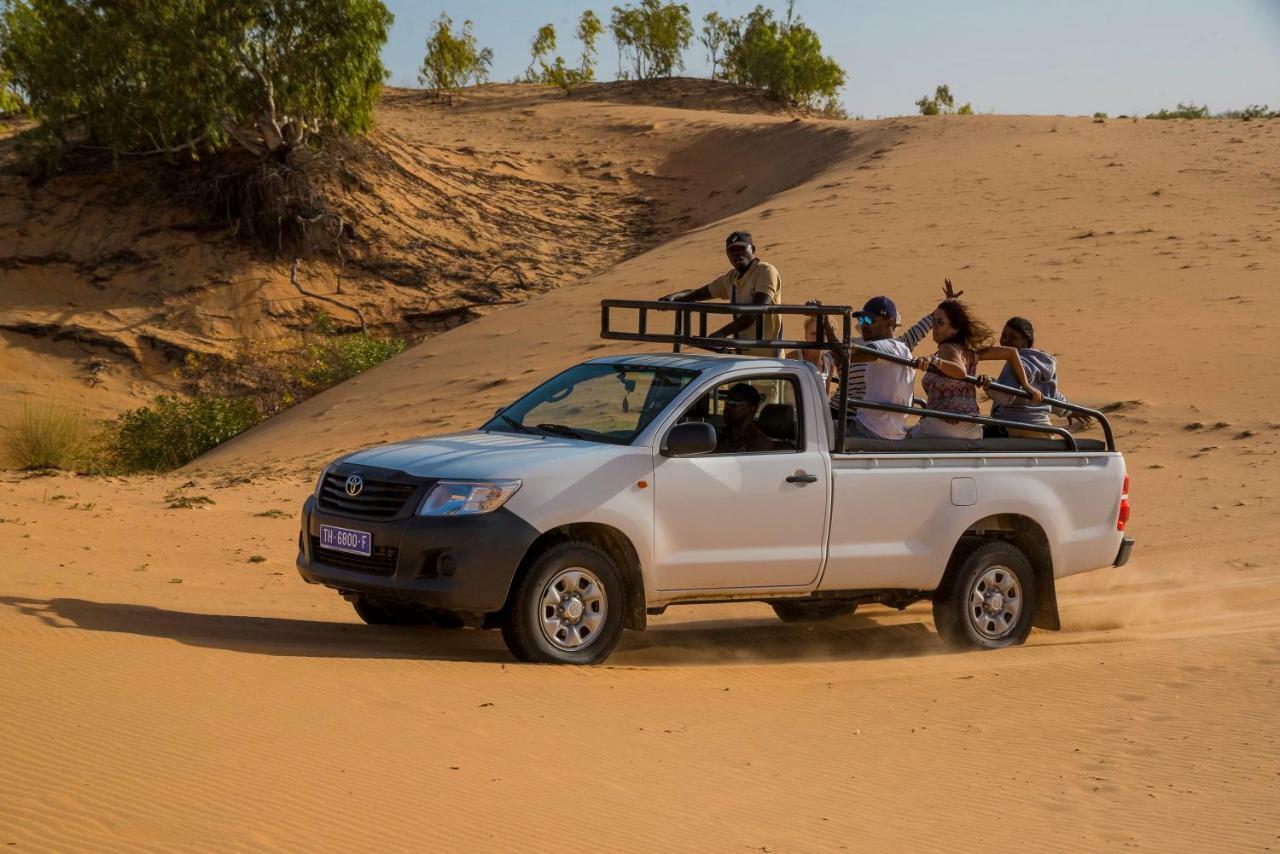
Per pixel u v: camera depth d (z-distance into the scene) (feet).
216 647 24.61
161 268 154.61
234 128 165.89
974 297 85.15
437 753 18.83
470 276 164.25
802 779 19.19
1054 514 31.55
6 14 160.04
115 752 17.40
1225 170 125.59
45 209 161.07
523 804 16.96
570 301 106.22
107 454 92.43
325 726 19.57
